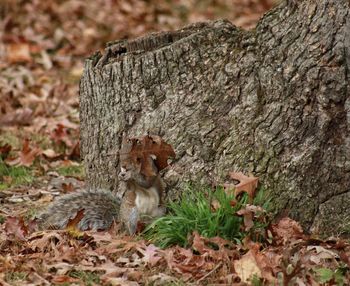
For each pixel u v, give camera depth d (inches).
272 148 428.5
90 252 404.5
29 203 514.3
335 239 411.8
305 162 423.8
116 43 493.4
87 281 376.8
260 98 437.4
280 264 383.2
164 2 1147.3
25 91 788.0
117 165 462.6
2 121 685.9
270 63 436.5
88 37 991.0
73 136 653.3
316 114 424.8
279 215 423.2
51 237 422.0
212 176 433.7
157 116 450.6
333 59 423.8
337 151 423.8
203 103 445.4
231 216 409.1
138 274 380.5
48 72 868.0
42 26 1013.2
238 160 431.5
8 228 432.8
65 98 764.6
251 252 382.6
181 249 397.4
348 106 423.2
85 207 451.2
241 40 449.4
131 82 458.0
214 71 447.5
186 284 374.0
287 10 440.8
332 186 424.2
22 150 595.2
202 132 440.1
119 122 460.1
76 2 1074.1
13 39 957.2
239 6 1146.0
